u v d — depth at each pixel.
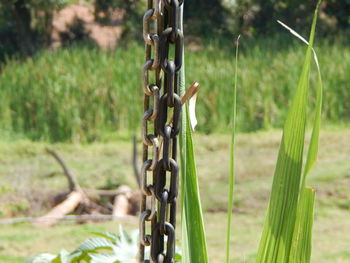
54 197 10.62
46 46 24.64
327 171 10.95
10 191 10.55
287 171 1.88
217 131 14.91
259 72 16.62
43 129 14.69
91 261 2.76
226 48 21.05
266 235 1.93
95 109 15.10
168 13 1.87
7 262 7.28
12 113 15.28
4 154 12.88
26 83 15.71
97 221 9.83
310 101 15.38
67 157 12.94
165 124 1.87
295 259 1.91
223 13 24.88
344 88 15.96
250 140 13.95
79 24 25.83
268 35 24.31
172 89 1.85
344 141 13.45
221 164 12.10
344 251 7.54
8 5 23.70
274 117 15.47
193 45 24.31
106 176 11.50
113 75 16.02
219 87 15.66
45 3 23.36
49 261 2.95
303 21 24.72
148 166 1.88
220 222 9.22
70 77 15.66
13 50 24.05
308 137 13.48
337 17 25.44
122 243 2.89
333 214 9.31
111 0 24.66
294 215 1.89
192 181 2.03
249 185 10.66
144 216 1.89
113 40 25.70
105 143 14.29
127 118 15.30
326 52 18.02
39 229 9.03
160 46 1.85
